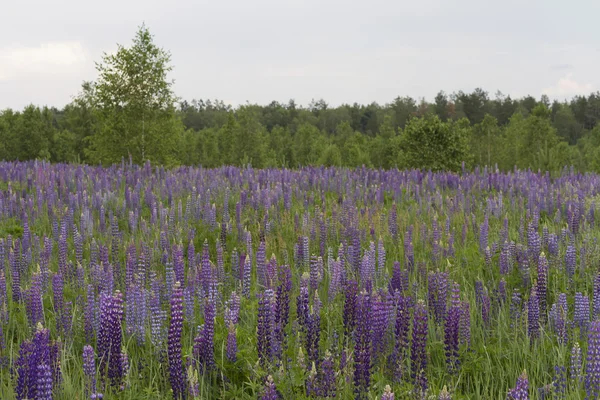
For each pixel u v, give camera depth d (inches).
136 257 361.7
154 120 1195.9
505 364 235.9
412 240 442.9
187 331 262.7
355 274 346.3
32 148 2977.4
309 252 412.8
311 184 715.4
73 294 313.4
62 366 213.6
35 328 259.4
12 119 3344.0
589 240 394.6
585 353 239.9
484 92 7667.3
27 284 329.1
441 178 748.0
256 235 464.8
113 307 212.8
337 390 199.2
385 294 267.4
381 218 490.9
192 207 531.2
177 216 512.4
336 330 258.2
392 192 681.0
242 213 543.2
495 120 2459.4
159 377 220.7
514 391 183.2
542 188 645.3
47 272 325.1
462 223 502.3
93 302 263.6
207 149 3553.2
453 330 231.5
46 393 183.5
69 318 256.7
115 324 212.1
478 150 2409.0
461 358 238.7
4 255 372.5
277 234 471.2
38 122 3011.8
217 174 766.5
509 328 271.4
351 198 594.2
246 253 406.0
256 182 671.8
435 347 245.4
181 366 202.4
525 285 337.1
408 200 634.8
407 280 325.1
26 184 674.2
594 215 518.9
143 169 799.7
